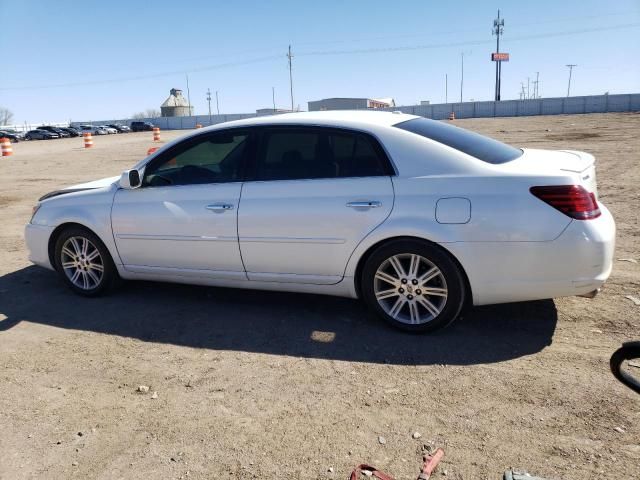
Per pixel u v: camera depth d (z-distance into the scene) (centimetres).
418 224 368
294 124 415
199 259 444
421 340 383
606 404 293
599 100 5894
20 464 264
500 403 299
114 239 473
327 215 392
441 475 244
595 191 377
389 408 300
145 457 265
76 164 1955
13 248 696
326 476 247
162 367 359
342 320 423
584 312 414
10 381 346
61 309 473
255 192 417
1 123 9506
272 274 424
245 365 357
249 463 258
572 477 240
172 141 457
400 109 6788
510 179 355
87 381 344
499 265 359
